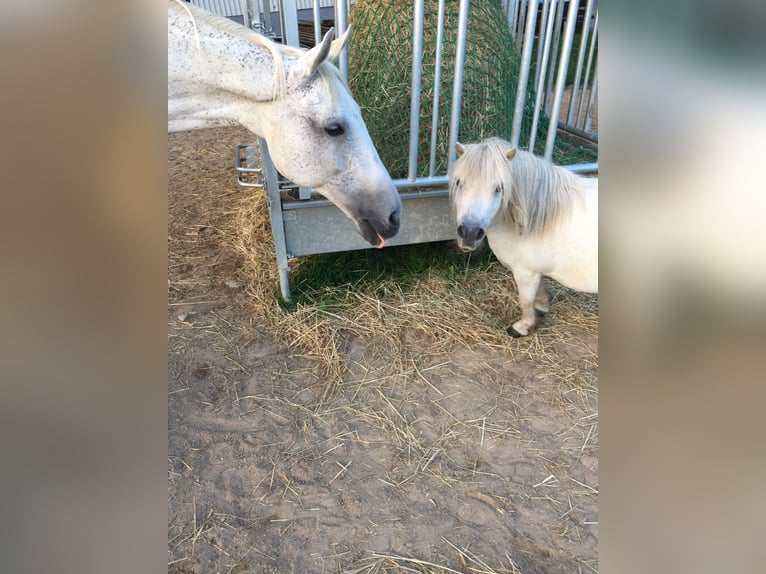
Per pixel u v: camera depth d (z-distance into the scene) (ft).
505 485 5.19
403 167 8.27
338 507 4.99
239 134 16.47
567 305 7.97
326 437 5.80
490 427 5.89
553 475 5.30
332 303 7.96
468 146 5.71
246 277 8.71
